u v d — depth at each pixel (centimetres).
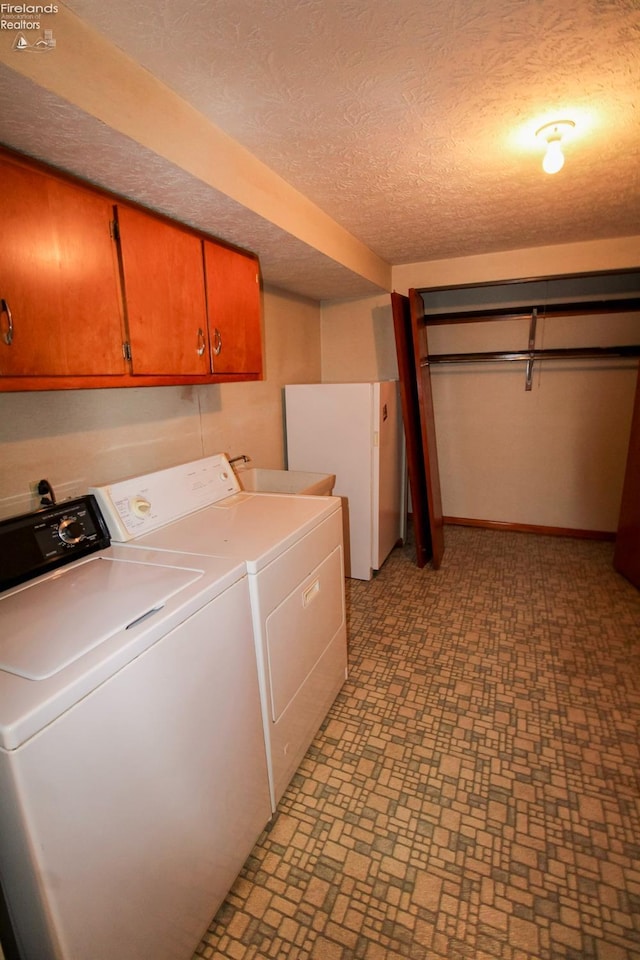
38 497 148
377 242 278
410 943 117
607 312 330
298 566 161
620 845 139
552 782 161
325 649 188
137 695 93
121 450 181
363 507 309
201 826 113
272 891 130
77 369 123
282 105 132
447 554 359
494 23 102
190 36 103
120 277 135
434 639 247
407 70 119
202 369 172
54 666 83
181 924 107
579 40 109
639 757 170
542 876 132
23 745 71
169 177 132
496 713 194
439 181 189
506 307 356
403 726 189
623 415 351
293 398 314
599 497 370
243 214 165
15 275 107
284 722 154
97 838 84
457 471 411
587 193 207
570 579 310
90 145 113
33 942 82
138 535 157
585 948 115
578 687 208
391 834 145
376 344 371
